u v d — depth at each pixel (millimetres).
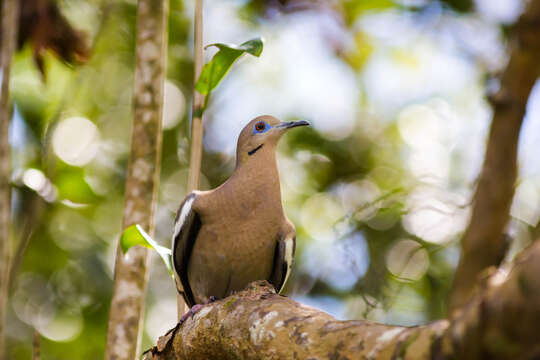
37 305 13484
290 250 7574
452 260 12266
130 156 6949
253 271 7637
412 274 12031
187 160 14766
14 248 12555
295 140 14414
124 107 14992
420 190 11625
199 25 7062
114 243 13625
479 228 4098
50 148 10352
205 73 6680
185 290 8273
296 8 13695
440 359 3010
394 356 3281
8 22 7434
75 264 13328
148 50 7082
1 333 6836
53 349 13336
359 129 14750
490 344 2658
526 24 4109
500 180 4113
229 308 4902
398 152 14578
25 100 12641
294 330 4047
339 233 11594
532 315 2488
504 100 4129
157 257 14109
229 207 7430
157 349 5805
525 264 2521
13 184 10055
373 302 11453
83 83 13844
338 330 3764
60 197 10094
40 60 9500
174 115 14844
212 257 7574
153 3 7148
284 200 13852
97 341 13383
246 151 7668
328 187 14164
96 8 13297
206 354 5242
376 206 11500
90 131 13750
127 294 6633
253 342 4367
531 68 4105
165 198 14453
